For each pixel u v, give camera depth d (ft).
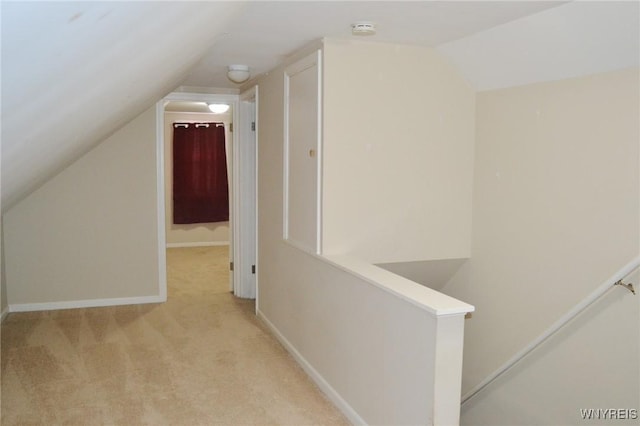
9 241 14.87
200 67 12.38
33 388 10.17
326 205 9.92
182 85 15.33
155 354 11.96
